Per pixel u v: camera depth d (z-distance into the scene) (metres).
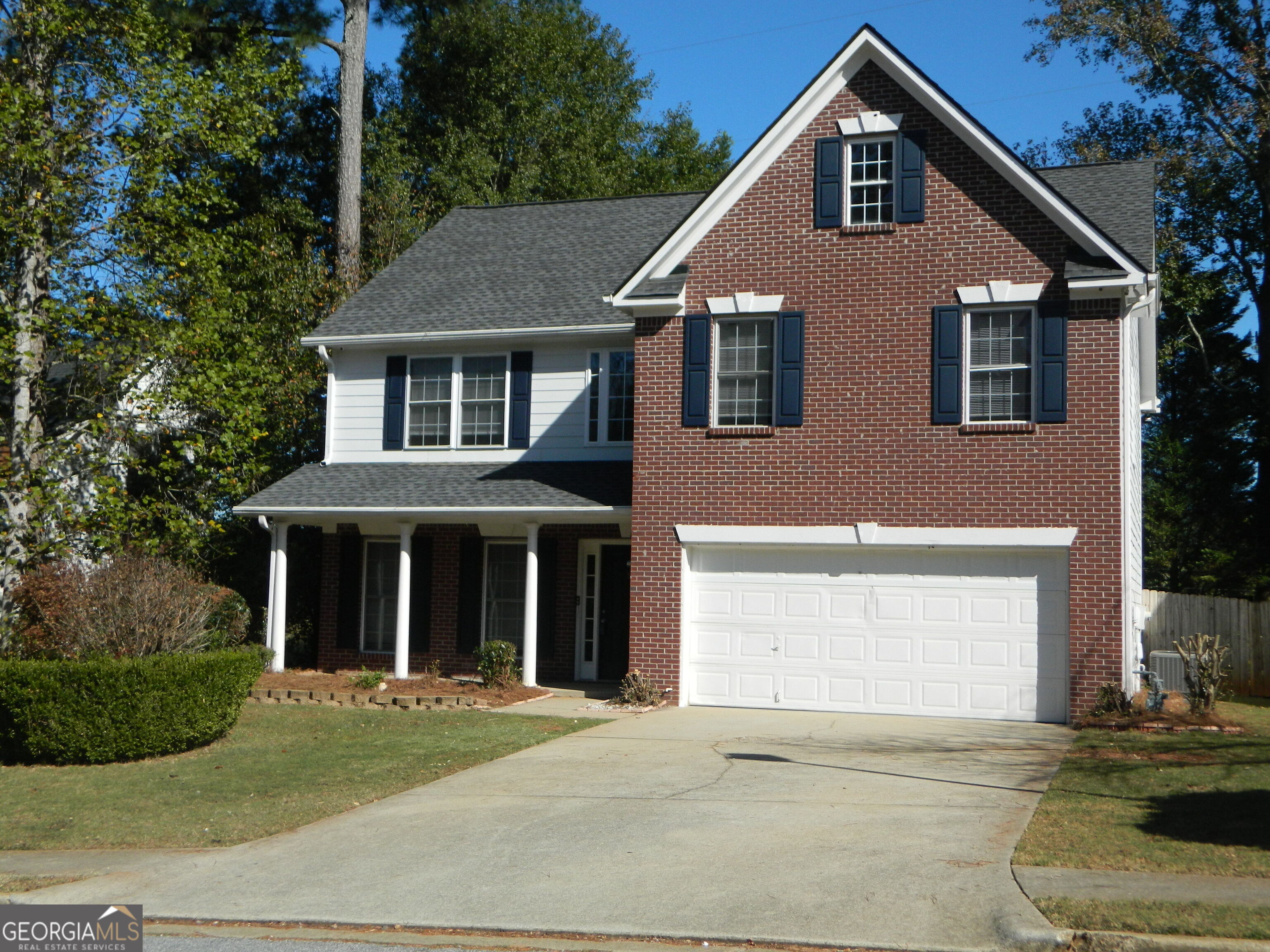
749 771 13.50
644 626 19.09
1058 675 17.16
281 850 10.76
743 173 18.97
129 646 16.33
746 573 18.86
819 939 8.08
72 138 19.61
